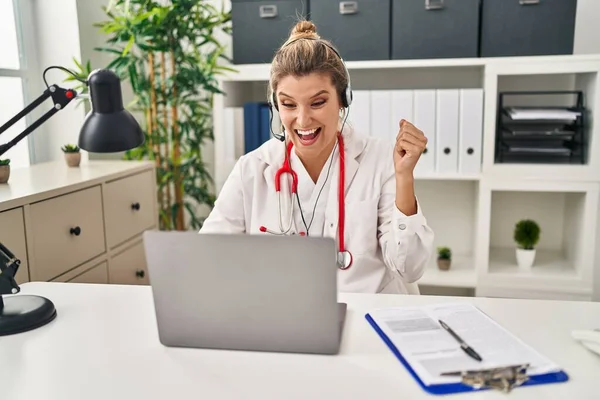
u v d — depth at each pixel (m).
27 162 2.40
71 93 1.12
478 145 2.27
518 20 2.20
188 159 2.75
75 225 1.81
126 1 2.30
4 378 0.84
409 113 2.29
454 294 2.70
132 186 2.19
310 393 0.78
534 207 2.60
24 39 2.35
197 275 0.88
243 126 2.48
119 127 1.11
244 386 0.80
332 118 1.32
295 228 1.48
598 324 1.00
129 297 1.17
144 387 0.80
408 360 0.85
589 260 2.24
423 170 2.33
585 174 2.19
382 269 1.45
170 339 0.93
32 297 1.10
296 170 1.47
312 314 0.87
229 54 2.76
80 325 1.03
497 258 2.51
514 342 0.91
